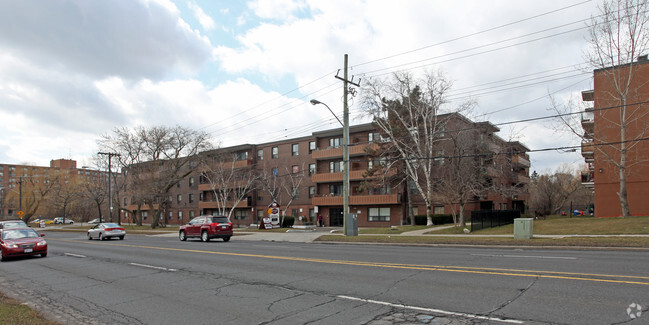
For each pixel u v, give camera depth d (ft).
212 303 25.36
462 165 93.09
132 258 51.55
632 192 96.89
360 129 150.10
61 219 291.58
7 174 411.75
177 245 71.72
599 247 51.01
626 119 97.71
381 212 142.92
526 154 186.39
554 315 19.45
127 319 22.59
